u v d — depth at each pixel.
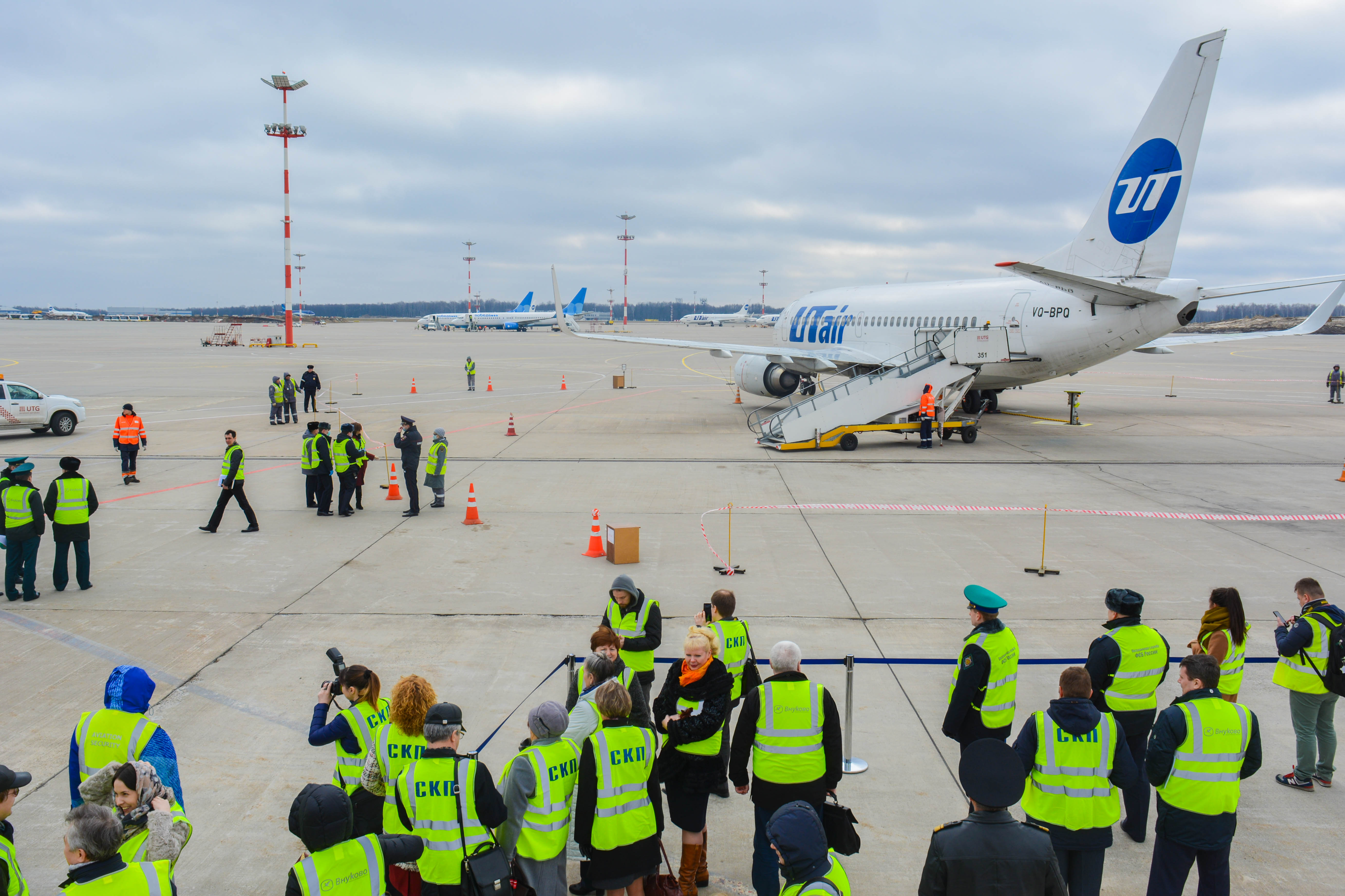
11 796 5.03
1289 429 32.09
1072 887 6.03
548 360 76.62
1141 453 26.94
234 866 6.90
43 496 20.20
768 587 13.94
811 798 6.09
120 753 6.28
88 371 57.75
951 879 4.55
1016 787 4.58
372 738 6.51
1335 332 164.88
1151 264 24.55
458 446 28.05
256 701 9.82
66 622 12.29
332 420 34.09
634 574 14.59
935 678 10.56
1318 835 7.40
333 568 14.96
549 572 14.77
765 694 6.12
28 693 9.97
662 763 6.62
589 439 29.44
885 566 15.07
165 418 34.34
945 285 32.50
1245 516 18.75
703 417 35.50
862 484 22.11
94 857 4.50
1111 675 7.19
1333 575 14.59
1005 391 47.47
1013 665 6.98
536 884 5.68
